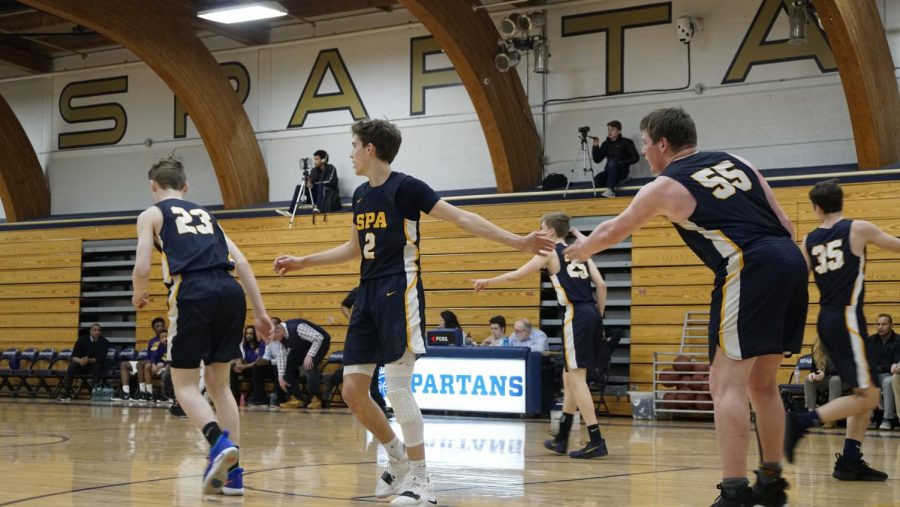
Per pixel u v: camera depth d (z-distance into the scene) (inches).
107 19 562.9
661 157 151.8
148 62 595.5
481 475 221.5
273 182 669.3
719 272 141.5
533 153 586.9
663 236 528.4
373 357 170.2
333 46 656.4
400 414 165.5
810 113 524.1
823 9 451.2
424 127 626.2
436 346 496.4
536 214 558.3
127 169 717.9
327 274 617.6
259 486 193.5
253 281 185.9
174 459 248.8
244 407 564.1
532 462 255.8
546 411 484.4
